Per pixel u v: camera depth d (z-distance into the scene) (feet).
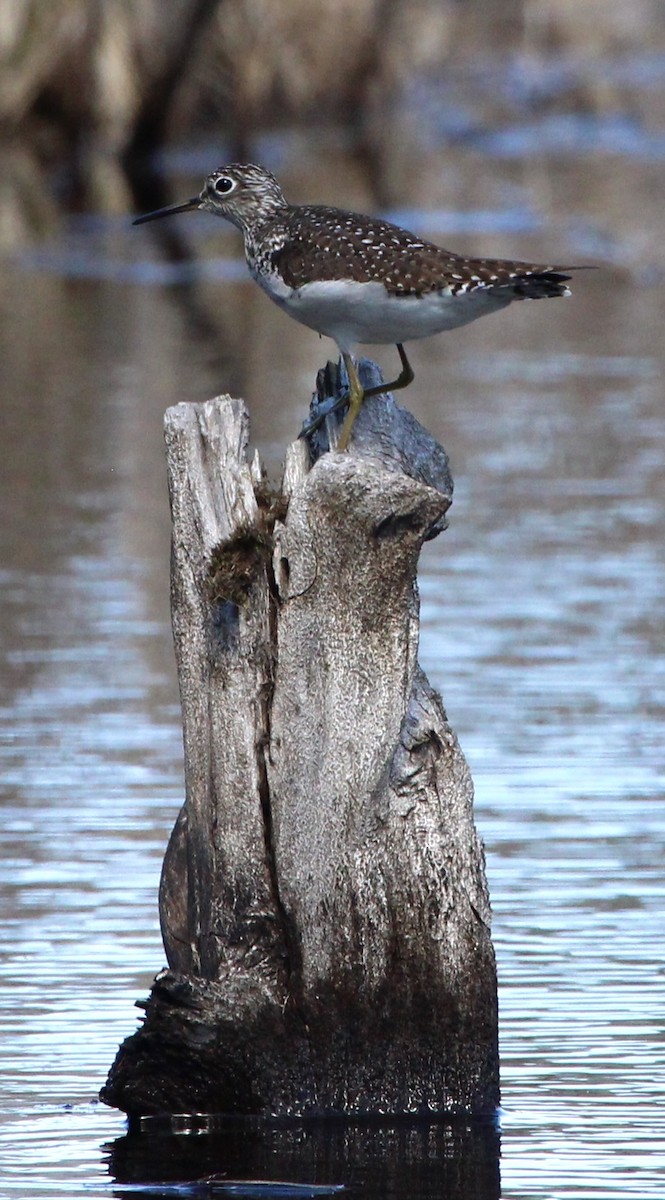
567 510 70.69
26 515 70.69
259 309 109.81
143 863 41.93
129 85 150.20
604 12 211.61
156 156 153.48
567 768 47.52
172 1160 30.19
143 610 60.64
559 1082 32.63
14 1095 32.24
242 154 153.69
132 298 112.27
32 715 51.70
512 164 153.48
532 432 81.15
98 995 35.76
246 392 87.71
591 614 59.88
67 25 148.25
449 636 57.93
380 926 31.45
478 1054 32.01
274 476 68.54
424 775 31.53
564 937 38.09
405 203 132.36
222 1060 31.40
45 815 44.57
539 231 123.34
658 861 41.81
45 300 111.14
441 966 31.68
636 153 160.15
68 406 86.17
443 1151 30.40
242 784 31.40
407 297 32.40
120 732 50.49
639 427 81.97
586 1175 29.76
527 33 204.23
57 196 140.46
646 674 54.65
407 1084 31.81
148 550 66.80
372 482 30.09
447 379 91.86
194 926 32.55
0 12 147.95
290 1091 31.63
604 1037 34.12
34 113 150.20
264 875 31.48
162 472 76.38
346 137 165.58
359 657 30.94
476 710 51.75
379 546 30.45
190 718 32.32
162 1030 31.32
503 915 39.09
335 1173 30.27
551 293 32.12
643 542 66.95
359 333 33.40
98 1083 32.68
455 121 174.91
